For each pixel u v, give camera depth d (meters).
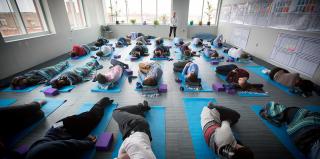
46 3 4.81
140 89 3.11
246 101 2.79
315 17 3.38
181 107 2.59
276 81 3.47
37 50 4.49
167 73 3.90
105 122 2.23
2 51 3.54
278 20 4.43
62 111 2.49
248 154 1.26
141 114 2.28
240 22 6.49
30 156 1.29
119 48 6.29
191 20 8.86
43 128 2.15
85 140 1.78
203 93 3.02
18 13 4.08
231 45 7.24
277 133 2.07
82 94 2.95
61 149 1.39
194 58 5.09
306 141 1.71
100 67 4.20
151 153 1.35
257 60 5.09
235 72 3.34
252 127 2.18
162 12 8.91
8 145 1.85
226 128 1.58
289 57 4.09
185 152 1.80
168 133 2.06
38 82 3.31
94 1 7.88
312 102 2.79
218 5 8.52
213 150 1.62
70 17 6.46
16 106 2.04
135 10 8.86
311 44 3.49
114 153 1.77
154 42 7.24
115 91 3.04
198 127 2.17
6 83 3.22
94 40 7.99
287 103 2.76
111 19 9.04
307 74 3.61
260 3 5.20
